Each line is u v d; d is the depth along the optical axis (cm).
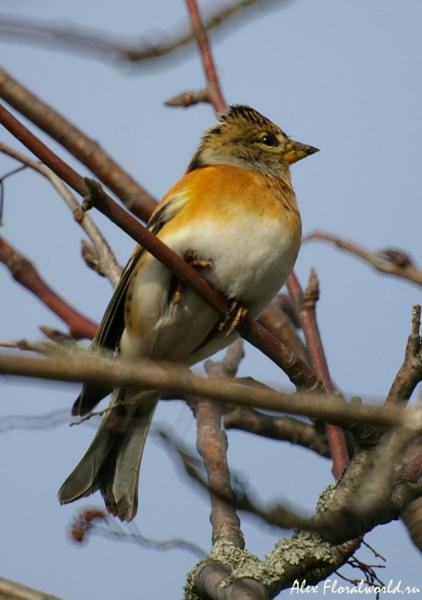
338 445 863
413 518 767
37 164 1030
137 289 916
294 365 783
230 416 967
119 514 884
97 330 945
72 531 704
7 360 396
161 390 425
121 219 744
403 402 721
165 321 920
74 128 1045
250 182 927
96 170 1038
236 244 884
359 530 693
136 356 960
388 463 613
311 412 428
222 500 481
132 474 905
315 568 708
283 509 506
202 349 965
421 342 730
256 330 805
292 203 950
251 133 1055
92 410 895
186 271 809
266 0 489
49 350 432
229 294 884
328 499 699
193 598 714
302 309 1027
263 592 681
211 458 847
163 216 914
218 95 1086
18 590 618
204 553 657
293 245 924
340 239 943
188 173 1005
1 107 701
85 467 897
